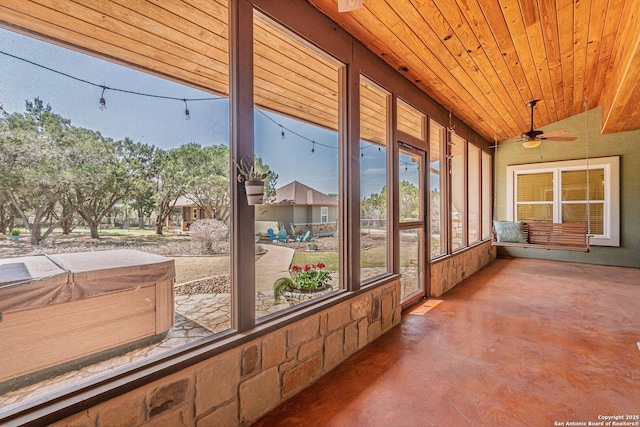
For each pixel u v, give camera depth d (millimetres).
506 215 7203
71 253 1370
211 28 2033
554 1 2537
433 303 3883
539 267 6133
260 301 2211
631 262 5910
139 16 1844
